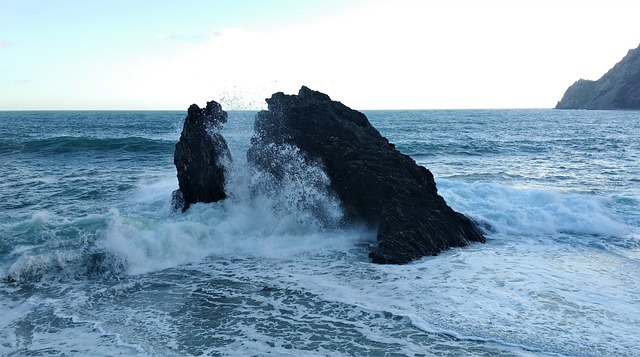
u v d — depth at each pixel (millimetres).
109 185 22047
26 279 10742
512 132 69750
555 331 8172
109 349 7625
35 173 25688
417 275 10984
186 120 16875
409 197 14555
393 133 65500
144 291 10133
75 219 13289
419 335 8039
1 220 14938
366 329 8273
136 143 38406
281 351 7539
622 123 99875
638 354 7445
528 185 23312
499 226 15391
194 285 10445
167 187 21359
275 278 10828
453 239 13594
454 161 33219
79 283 10625
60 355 7465
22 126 78562
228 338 7988
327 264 11836
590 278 10859
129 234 12297
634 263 12062
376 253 12141
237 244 13258
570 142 50656
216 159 16344
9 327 8438
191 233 13008
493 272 11211
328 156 16016
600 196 19125
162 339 7965
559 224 15531
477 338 7918
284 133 16875
